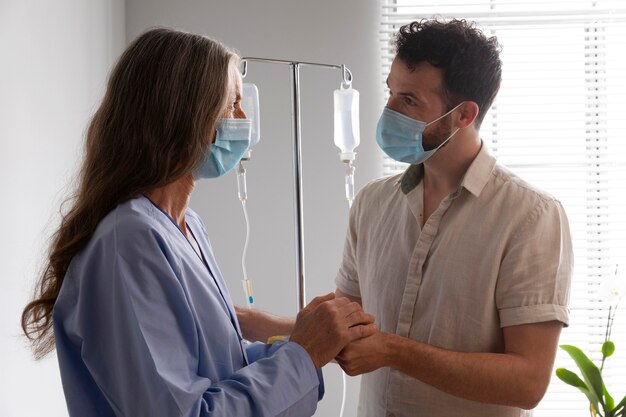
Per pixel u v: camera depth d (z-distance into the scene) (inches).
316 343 54.1
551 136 117.7
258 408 49.0
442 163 65.4
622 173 117.9
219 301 54.4
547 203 62.1
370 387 67.6
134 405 46.7
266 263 116.3
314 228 116.1
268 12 116.1
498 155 118.4
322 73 116.0
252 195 116.3
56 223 82.2
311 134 116.1
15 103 70.6
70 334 49.4
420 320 64.2
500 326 62.6
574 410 117.8
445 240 63.7
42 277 53.4
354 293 74.7
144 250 47.8
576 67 117.9
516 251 60.8
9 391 68.8
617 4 117.6
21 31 72.3
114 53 109.3
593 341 117.6
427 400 63.1
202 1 116.0
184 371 47.6
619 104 117.9
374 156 116.2
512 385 58.4
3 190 67.6
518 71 117.8
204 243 60.5
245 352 58.4
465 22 64.7
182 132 50.9
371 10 116.2
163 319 47.4
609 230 117.9
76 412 49.6
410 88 63.5
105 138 51.2
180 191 54.9
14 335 70.1
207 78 51.6
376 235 69.4
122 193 50.6
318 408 115.7
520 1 117.7
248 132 55.4
